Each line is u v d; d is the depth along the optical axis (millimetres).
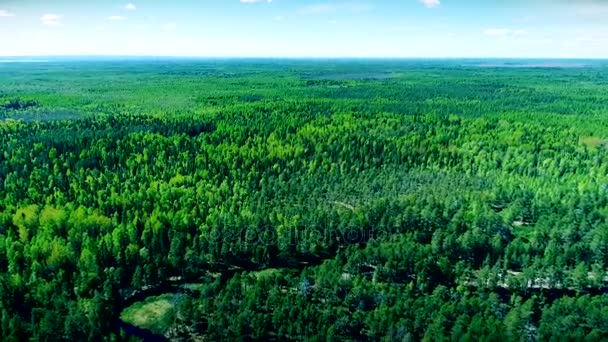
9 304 86938
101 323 85500
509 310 91688
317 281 96000
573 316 86438
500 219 125188
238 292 93375
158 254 105812
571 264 109000
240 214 124312
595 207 132250
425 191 145875
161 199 129250
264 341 84438
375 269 107188
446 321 85250
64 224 113125
